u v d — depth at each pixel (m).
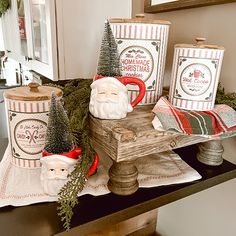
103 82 0.44
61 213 0.39
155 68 0.52
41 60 0.95
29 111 0.48
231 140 0.61
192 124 0.45
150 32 0.49
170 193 0.49
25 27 1.10
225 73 0.59
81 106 0.49
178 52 0.50
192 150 0.66
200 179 0.53
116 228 0.83
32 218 0.41
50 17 0.75
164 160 0.59
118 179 0.45
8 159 0.57
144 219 0.89
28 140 0.50
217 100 0.54
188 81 0.49
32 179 0.49
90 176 0.50
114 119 0.46
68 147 0.42
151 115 0.49
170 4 0.64
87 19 0.80
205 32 0.61
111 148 0.42
